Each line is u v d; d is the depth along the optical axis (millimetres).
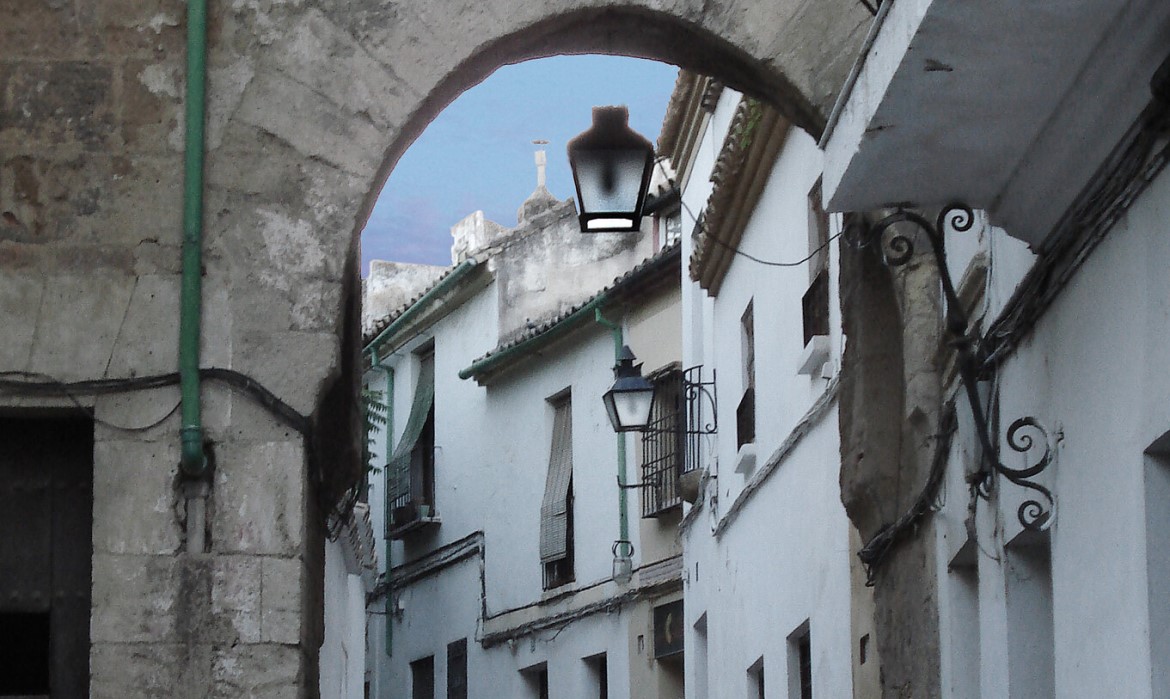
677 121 18172
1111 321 5609
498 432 24266
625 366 16203
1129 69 5242
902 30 5410
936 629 7766
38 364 6895
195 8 7160
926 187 6281
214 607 6758
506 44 7410
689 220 18328
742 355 15281
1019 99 5617
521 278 24656
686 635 18062
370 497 27609
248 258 7062
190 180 7039
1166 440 5230
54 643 6984
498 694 23594
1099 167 5645
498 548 23906
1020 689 6715
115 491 6828
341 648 15594
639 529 20406
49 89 7121
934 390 7633
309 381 6980
